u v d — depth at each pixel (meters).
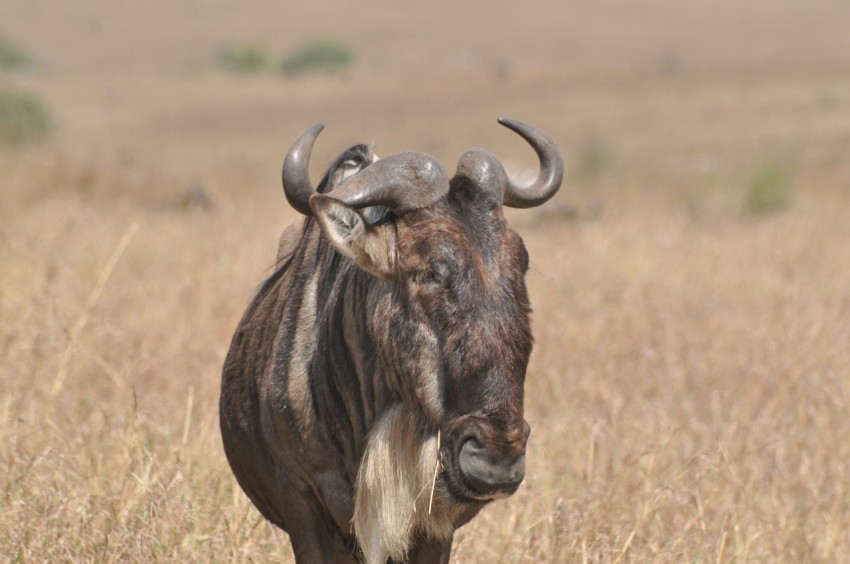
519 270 15.74
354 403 17.03
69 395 27.81
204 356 32.69
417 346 15.48
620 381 33.34
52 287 35.44
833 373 32.41
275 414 17.89
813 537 24.17
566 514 22.66
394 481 16.23
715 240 59.81
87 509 21.91
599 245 55.25
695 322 40.56
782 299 44.53
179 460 23.11
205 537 20.89
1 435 24.39
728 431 28.34
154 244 50.81
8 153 77.56
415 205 15.83
